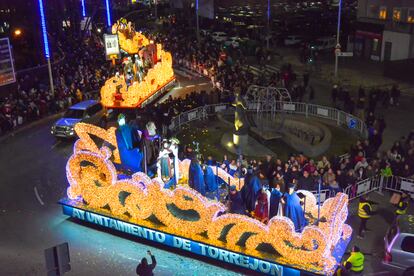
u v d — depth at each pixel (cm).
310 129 2894
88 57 4800
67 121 2906
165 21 7725
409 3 4419
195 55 4875
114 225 1788
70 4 6181
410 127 2897
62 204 1891
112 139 1956
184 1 7988
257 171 1805
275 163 2055
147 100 3516
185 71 4903
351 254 1438
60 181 2291
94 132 1911
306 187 1881
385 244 1497
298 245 1430
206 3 7431
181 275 1520
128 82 3481
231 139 2738
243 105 2567
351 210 1884
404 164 2031
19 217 1941
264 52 4906
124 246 1703
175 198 1614
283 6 8712
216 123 3112
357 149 2172
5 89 3603
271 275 1482
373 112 3023
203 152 2602
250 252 1514
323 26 6172
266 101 2969
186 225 1623
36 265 1603
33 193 2162
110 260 1622
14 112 3186
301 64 4728
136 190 1698
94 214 1825
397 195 1862
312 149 2498
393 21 4547
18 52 4831
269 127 2845
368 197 1994
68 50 5278
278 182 1752
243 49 5178
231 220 1529
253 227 1495
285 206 1523
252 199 1597
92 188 1822
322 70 4481
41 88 3788
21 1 5038
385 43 4697
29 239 1769
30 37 5081
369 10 4909
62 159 2584
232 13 8212
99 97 3812
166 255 1636
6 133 3070
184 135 2891
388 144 2622
